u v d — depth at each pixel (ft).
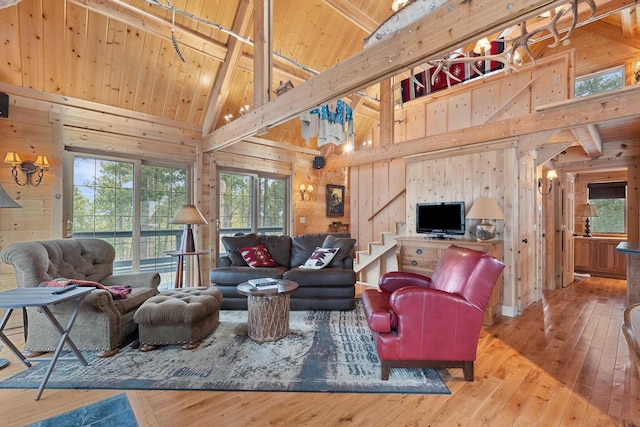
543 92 13.33
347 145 20.11
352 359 8.42
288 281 10.78
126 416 6.06
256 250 13.93
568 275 17.94
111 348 8.53
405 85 16.84
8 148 11.18
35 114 11.73
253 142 18.83
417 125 17.98
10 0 6.06
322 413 6.21
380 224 20.13
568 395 6.85
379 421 5.98
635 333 2.87
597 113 10.44
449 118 16.61
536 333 10.55
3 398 6.61
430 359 7.40
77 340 8.52
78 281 8.47
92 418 5.99
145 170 14.94
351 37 16.81
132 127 14.20
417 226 15.43
